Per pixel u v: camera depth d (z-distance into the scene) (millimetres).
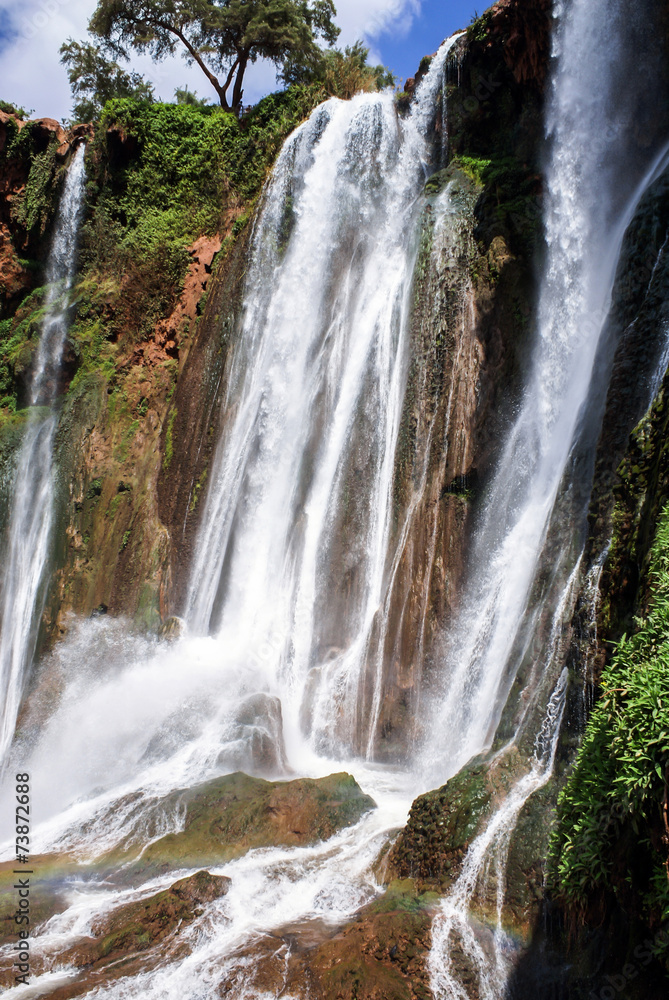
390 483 13000
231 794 9500
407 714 11320
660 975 5340
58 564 17969
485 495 11766
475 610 10961
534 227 12516
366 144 16797
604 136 11656
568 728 7652
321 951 6602
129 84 25359
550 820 7020
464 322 12703
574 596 8320
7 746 15367
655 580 6305
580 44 12023
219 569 15758
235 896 7613
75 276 22375
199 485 17062
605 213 11438
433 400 12672
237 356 17422
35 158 23875
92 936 7379
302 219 17250
